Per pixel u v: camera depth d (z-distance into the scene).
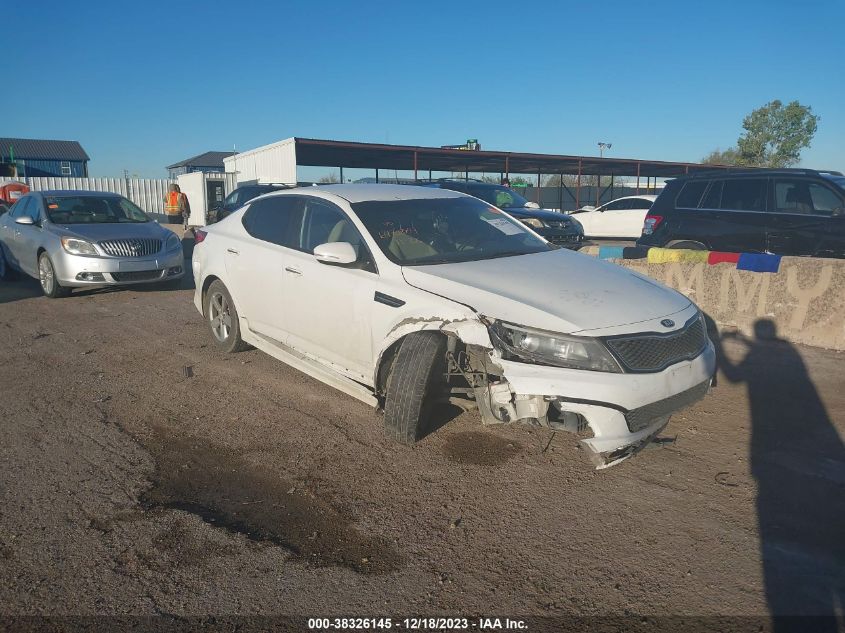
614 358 3.54
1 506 3.57
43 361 6.33
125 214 10.82
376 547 3.22
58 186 31.73
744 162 48.78
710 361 4.02
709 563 3.05
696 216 9.11
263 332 5.65
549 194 39.38
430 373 4.05
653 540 3.24
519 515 3.49
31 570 3.02
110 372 5.95
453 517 3.47
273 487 3.81
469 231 5.08
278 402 5.14
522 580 2.96
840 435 4.40
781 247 8.30
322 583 2.95
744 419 4.70
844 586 2.87
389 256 4.53
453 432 4.52
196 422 4.76
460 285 4.09
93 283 9.41
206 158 67.81
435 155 27.17
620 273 4.54
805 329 6.42
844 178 8.16
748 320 6.82
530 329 3.63
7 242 11.20
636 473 3.93
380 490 3.77
